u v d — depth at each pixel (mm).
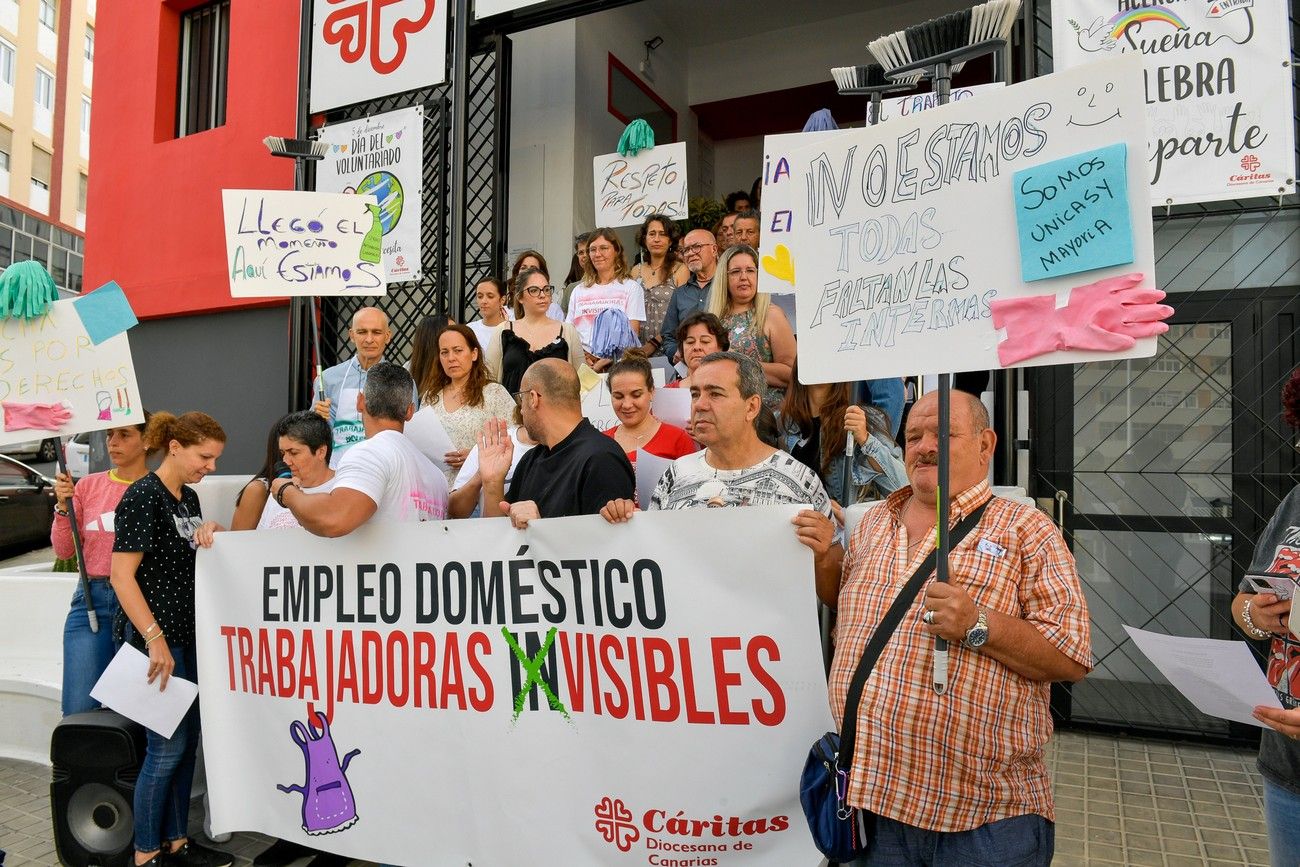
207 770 3316
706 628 2445
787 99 9742
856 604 2150
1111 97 1779
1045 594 1961
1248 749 4699
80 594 3928
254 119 7957
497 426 3143
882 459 3682
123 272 8812
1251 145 4270
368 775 3002
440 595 2879
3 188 30031
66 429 3615
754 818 2387
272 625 3221
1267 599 1983
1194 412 4969
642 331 5777
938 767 1950
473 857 2793
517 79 7895
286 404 7883
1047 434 5211
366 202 4816
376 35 6695
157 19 8742
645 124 6332
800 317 2158
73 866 3502
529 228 7801
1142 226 1733
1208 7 4328
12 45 30359
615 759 2568
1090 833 3705
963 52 2098
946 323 1963
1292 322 4789
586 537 2617
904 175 2033
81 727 3449
